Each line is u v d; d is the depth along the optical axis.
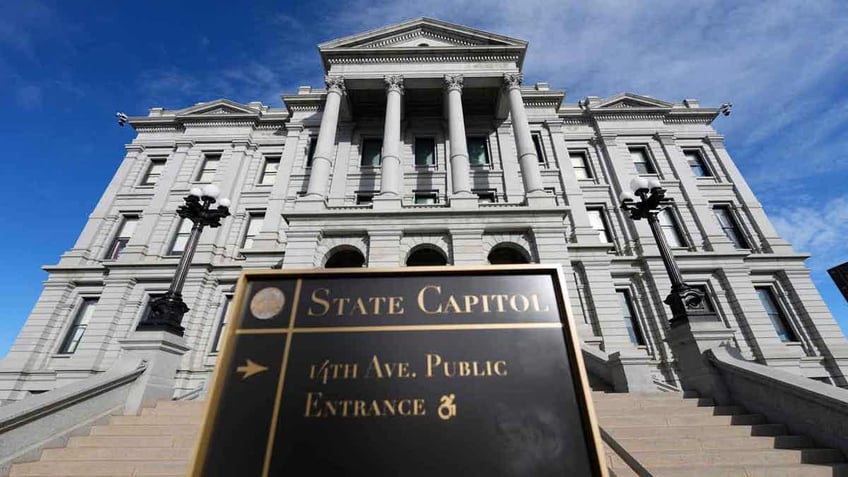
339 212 14.84
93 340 16.20
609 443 6.17
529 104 22.95
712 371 8.06
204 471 1.99
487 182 19.28
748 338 16.98
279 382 2.29
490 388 2.31
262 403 2.21
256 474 2.01
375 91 20.33
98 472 5.55
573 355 2.37
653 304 17.70
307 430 2.16
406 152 20.34
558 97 22.67
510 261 15.62
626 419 6.88
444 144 20.53
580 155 23.08
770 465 5.42
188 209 10.23
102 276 18.25
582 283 17.11
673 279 9.45
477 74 19.39
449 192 18.75
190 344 16.30
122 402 7.68
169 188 20.69
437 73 19.41
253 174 21.77
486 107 21.69
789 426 6.52
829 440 5.88
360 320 2.53
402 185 18.88
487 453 2.12
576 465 2.07
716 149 22.84
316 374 2.33
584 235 18.34
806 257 18.88
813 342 17.16
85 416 6.80
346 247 14.88
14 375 15.65
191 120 23.23
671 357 16.28
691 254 18.66
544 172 20.69
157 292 17.67
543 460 2.10
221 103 23.77
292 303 2.57
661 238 9.90
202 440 2.05
